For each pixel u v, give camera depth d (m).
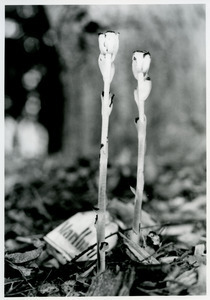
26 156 4.20
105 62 1.28
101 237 1.31
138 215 1.41
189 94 4.10
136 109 4.16
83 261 1.57
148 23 3.86
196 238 1.98
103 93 1.28
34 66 4.05
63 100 4.32
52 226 2.44
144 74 1.34
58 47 3.98
